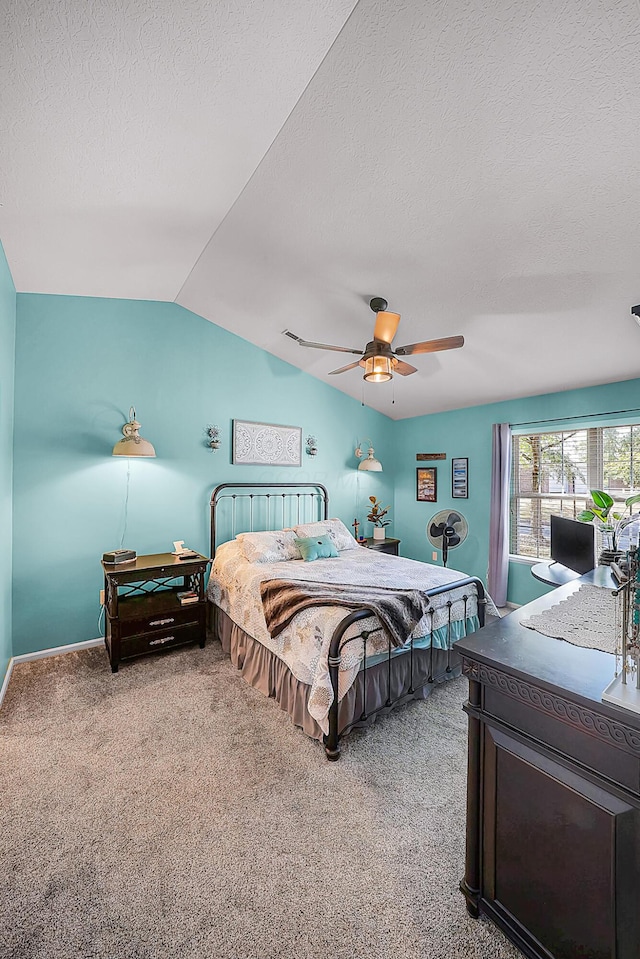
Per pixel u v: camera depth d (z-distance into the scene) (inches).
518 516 166.1
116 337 132.6
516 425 162.2
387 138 68.5
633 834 35.7
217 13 47.2
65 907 51.1
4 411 101.3
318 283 115.3
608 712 35.8
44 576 120.2
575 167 67.0
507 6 48.4
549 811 41.8
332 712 78.7
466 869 50.5
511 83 56.6
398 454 213.2
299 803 67.9
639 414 129.9
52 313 121.8
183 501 146.5
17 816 64.7
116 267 110.3
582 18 48.1
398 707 96.7
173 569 121.7
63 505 123.3
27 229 87.1
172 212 88.1
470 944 47.2
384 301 115.5
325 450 187.8
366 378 110.6
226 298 133.7
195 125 64.6
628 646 39.5
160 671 113.3
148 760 77.8
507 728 45.5
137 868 56.3
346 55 55.4
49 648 121.4
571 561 110.9
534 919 43.3
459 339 95.7
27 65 50.2
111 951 46.4
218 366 154.6
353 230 91.9
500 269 94.7
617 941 36.5
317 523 162.4
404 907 51.4
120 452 120.1
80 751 80.0
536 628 55.6
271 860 57.7
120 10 45.4
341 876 55.4
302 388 179.5
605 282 91.1
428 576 117.0
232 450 158.4
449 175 73.3
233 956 45.9
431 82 58.4
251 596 111.4
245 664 110.5
